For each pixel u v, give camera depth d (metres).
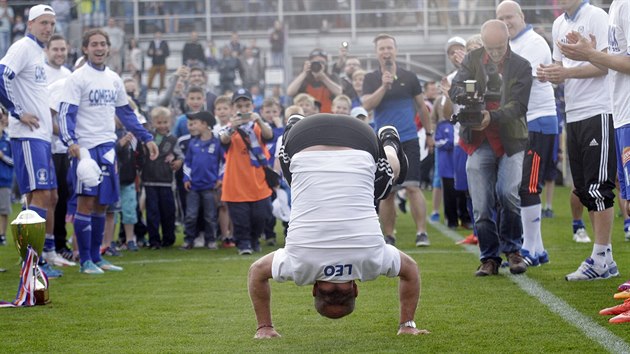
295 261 6.18
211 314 7.96
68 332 7.25
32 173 10.62
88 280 10.28
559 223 15.83
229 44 29.03
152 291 9.37
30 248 8.59
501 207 9.85
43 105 10.68
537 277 9.52
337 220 6.09
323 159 6.19
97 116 11.04
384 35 13.07
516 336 6.66
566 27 9.84
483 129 9.72
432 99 18.72
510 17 10.84
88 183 10.53
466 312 7.68
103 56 11.11
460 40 12.90
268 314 6.85
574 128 9.32
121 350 6.55
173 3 31.78
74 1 31.36
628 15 7.95
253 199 12.99
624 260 10.62
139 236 14.75
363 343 6.54
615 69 7.86
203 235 14.71
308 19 31.83
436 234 14.98
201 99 15.34
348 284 6.20
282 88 29.58
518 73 9.72
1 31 29.28
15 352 6.56
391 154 6.45
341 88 16.34
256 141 13.01
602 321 7.14
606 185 9.17
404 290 6.70
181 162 14.39
